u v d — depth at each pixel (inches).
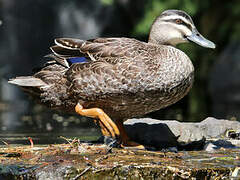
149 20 1046.4
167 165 307.1
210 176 303.1
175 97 365.1
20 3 1033.5
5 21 1029.2
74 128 565.6
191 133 387.9
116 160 316.2
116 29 1058.7
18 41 1034.1
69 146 351.9
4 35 1030.4
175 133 385.1
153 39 394.0
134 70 352.2
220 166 311.1
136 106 364.2
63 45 384.2
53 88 383.6
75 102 381.1
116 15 1057.5
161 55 359.3
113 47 365.1
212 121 442.0
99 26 1047.6
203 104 1077.8
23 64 1031.6
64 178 293.4
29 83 385.1
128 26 1074.1
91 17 1047.0
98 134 494.9
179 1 1064.8
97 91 360.5
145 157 330.3
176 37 389.4
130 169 299.0
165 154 344.5
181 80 359.6
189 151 369.7
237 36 1131.3
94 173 295.0
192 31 390.3
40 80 387.2
